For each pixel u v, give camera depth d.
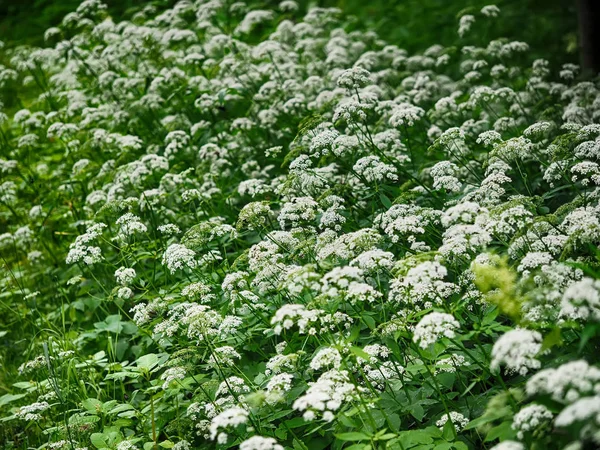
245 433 4.92
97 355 6.23
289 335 6.13
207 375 5.97
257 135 9.25
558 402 3.46
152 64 10.97
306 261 6.28
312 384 4.55
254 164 8.48
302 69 10.53
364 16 14.88
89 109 9.78
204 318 5.04
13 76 11.46
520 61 12.01
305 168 6.54
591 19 10.56
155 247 7.25
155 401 5.64
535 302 4.19
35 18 16.33
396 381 5.00
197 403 5.23
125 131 10.27
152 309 5.96
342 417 4.27
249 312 6.00
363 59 9.90
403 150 8.21
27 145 10.03
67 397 6.25
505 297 4.18
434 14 13.81
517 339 3.70
